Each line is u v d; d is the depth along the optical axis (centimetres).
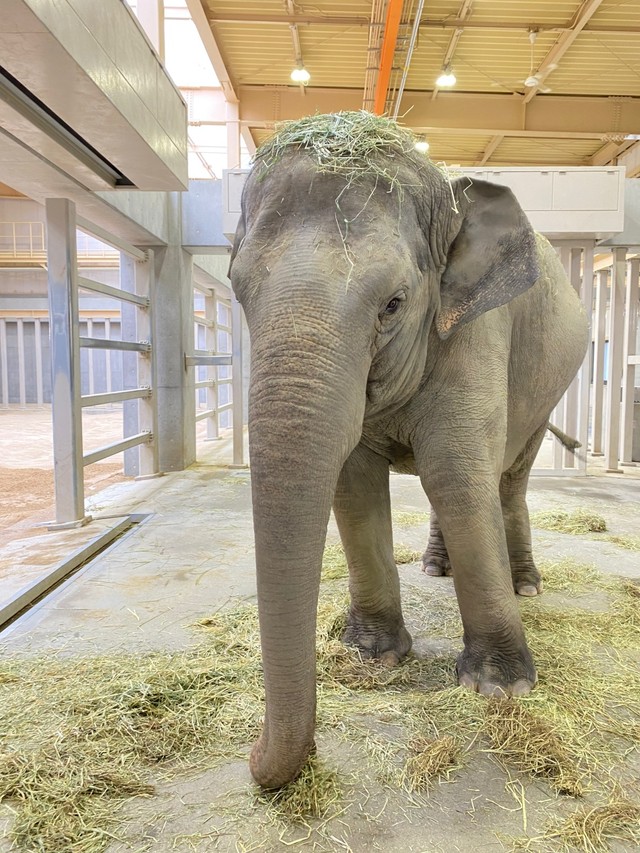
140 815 179
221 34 926
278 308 154
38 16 277
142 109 432
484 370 236
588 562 425
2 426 1432
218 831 173
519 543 365
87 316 2045
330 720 223
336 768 198
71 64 323
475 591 238
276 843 169
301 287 155
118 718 225
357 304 159
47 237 525
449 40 902
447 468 230
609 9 825
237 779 195
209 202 829
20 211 2048
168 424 835
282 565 148
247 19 867
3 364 2150
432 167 204
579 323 361
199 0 820
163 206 802
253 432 149
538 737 207
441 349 227
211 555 445
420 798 186
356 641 273
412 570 405
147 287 762
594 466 869
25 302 2106
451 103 1107
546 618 319
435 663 269
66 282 526
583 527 511
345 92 1121
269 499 146
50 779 193
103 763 201
